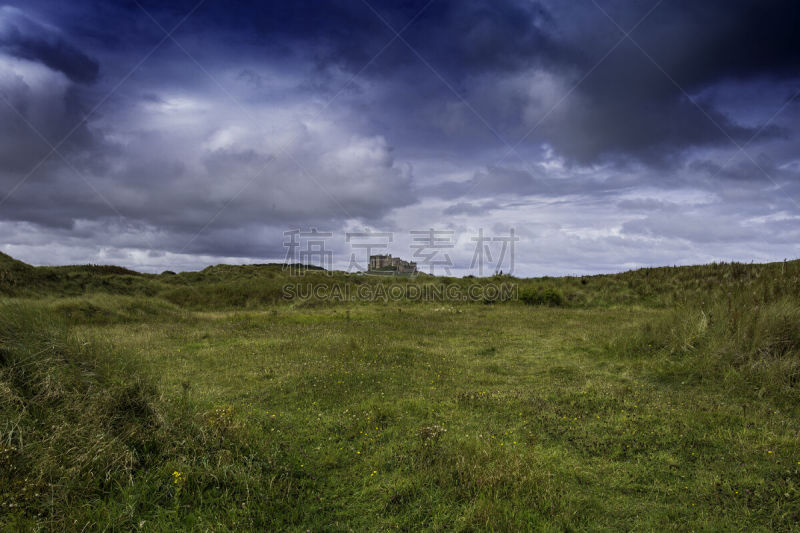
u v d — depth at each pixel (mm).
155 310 17953
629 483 4281
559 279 28359
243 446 4621
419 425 5742
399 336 12773
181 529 3367
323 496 4008
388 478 4289
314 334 13008
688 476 4371
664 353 9156
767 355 7504
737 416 5816
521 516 3576
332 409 6461
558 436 5441
